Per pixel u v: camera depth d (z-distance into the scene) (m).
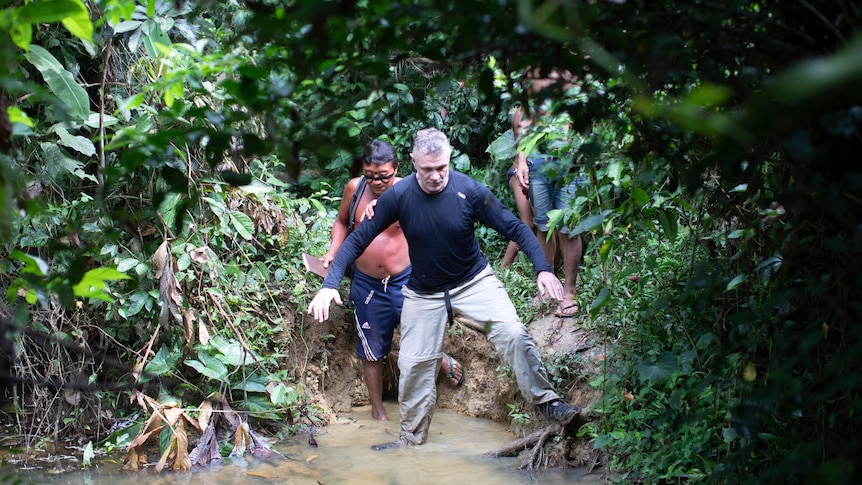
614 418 4.56
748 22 1.71
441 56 1.66
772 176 2.31
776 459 3.00
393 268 5.75
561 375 5.30
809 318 2.50
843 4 1.45
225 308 5.58
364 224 5.06
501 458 5.11
